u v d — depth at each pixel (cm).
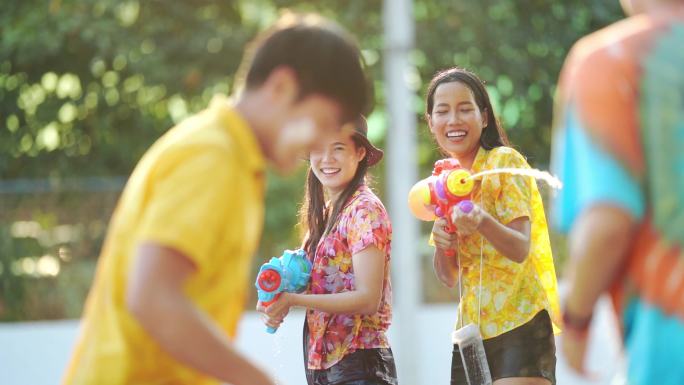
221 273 498
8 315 1809
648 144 480
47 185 1828
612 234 478
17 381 1633
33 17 2580
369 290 815
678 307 484
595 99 486
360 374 834
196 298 492
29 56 2588
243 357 484
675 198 477
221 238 489
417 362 1430
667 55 484
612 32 509
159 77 2580
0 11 2650
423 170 2655
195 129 498
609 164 480
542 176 795
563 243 1606
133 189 504
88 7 2566
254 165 497
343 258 841
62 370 1634
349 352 836
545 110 2677
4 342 1641
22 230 1820
